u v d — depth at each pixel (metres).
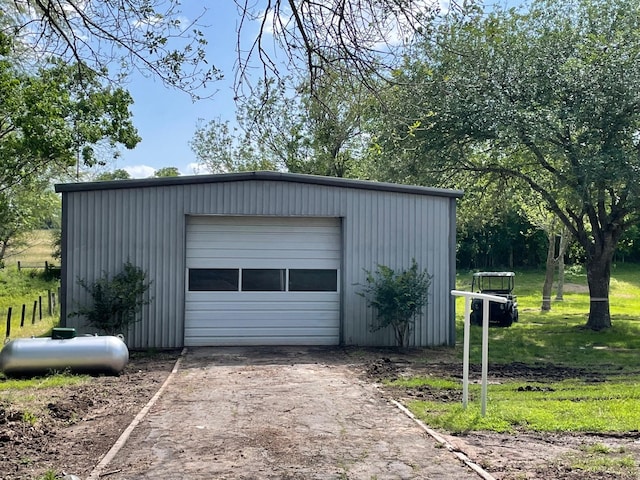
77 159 20.17
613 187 18.84
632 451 6.74
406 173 19.84
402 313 15.17
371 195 15.80
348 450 6.80
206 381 10.98
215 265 15.55
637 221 21.03
